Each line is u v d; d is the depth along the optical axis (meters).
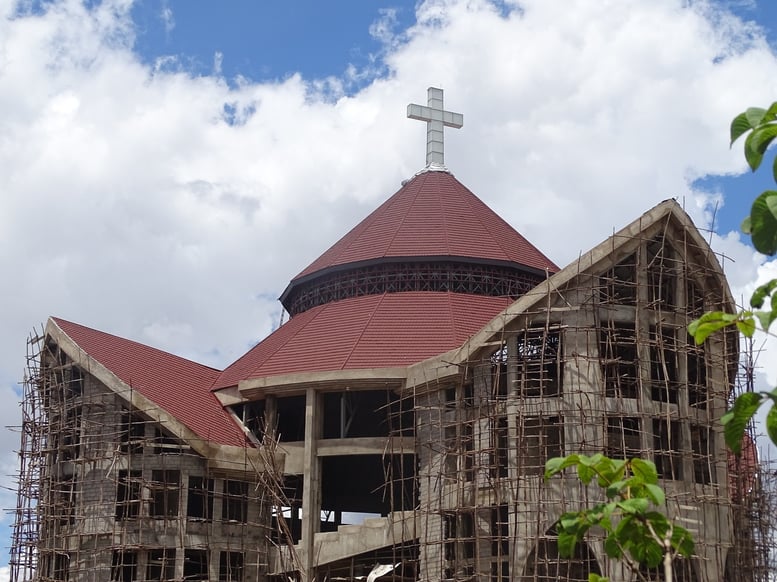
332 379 59.72
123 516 57.47
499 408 53.94
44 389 62.31
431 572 55.19
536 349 58.66
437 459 57.00
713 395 54.44
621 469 18.20
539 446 51.22
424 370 58.09
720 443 55.00
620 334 56.19
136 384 61.19
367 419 69.69
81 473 58.75
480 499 53.97
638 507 17.55
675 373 56.47
